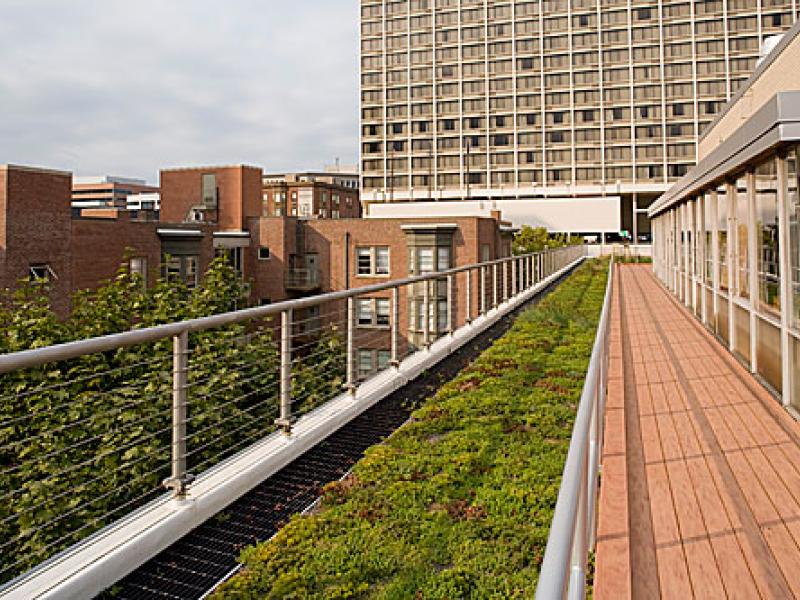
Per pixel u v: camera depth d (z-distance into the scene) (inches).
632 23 2527.1
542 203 2322.8
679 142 2491.4
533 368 284.5
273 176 4488.2
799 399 199.3
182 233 1011.3
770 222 228.2
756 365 252.2
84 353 107.0
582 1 2583.7
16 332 413.7
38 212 741.9
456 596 106.0
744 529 122.7
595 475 111.7
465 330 383.2
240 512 142.5
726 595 100.0
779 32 2386.8
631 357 299.4
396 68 2864.2
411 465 167.2
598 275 944.3
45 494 236.4
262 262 1245.1
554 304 517.7
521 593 105.4
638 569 108.6
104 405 320.2
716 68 2447.1
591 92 2586.1
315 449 187.5
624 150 2551.7
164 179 1470.2
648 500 136.9
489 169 2733.8
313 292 1244.5
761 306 243.6
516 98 2687.0
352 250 1224.8
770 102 190.4
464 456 171.8
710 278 376.8
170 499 134.4
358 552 121.0
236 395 406.6
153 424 315.6
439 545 124.5
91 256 844.6
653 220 871.7
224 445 366.9
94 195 4685.0
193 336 458.0
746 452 165.9
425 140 2829.7
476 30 2746.1
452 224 1147.3
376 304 1194.0
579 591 56.7
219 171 1429.6
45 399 313.4
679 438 178.2
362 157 2920.8
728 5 2427.4
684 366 276.2
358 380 242.7
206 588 110.6
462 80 2768.2
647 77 2518.5
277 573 113.7
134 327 470.6
